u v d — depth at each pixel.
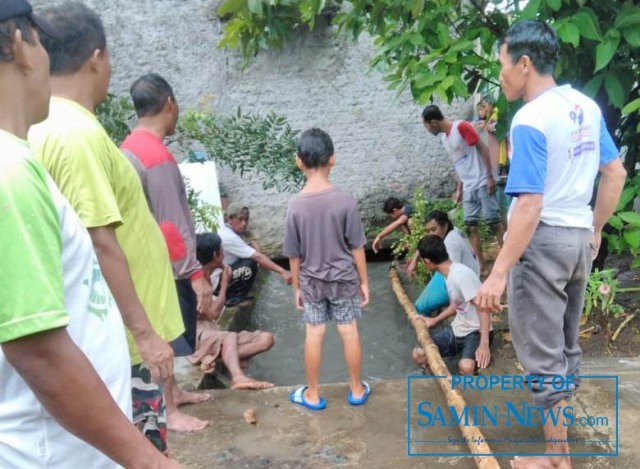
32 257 0.99
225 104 6.48
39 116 1.20
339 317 3.18
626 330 3.93
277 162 5.75
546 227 2.29
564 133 2.21
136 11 6.21
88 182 1.74
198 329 4.03
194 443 2.94
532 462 2.53
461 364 3.72
